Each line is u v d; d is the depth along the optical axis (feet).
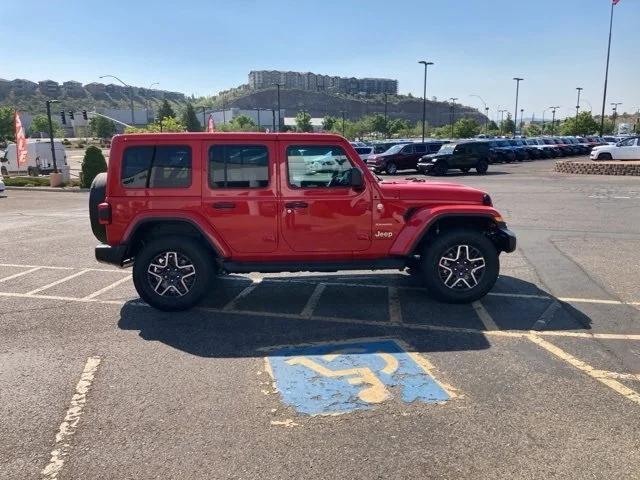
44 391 13.28
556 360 14.76
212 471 9.95
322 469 9.95
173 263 19.16
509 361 14.74
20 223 43.96
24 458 10.45
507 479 9.61
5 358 15.38
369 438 10.97
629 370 14.08
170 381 13.76
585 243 31.12
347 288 22.45
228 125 349.20
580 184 69.31
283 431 11.28
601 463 10.03
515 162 128.98
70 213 51.80
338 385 13.43
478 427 11.32
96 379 13.92
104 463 10.25
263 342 16.47
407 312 19.15
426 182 20.70
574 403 12.30
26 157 116.88
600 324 17.62
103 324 18.29
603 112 145.18
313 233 18.97
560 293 21.21
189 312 19.51
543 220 39.96
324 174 18.94
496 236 20.24
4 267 27.12
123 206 18.60
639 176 81.10
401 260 19.47
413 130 371.15
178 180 18.61
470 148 92.38
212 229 18.71
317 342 16.42
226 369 14.49
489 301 20.25
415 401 12.51
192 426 11.53
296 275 24.82
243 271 19.15
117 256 18.78
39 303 20.80
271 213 18.74
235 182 18.67
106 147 310.45
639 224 37.73
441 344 16.07
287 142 18.66
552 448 10.52
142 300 21.08
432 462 10.12
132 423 11.68
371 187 18.97
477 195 19.71
